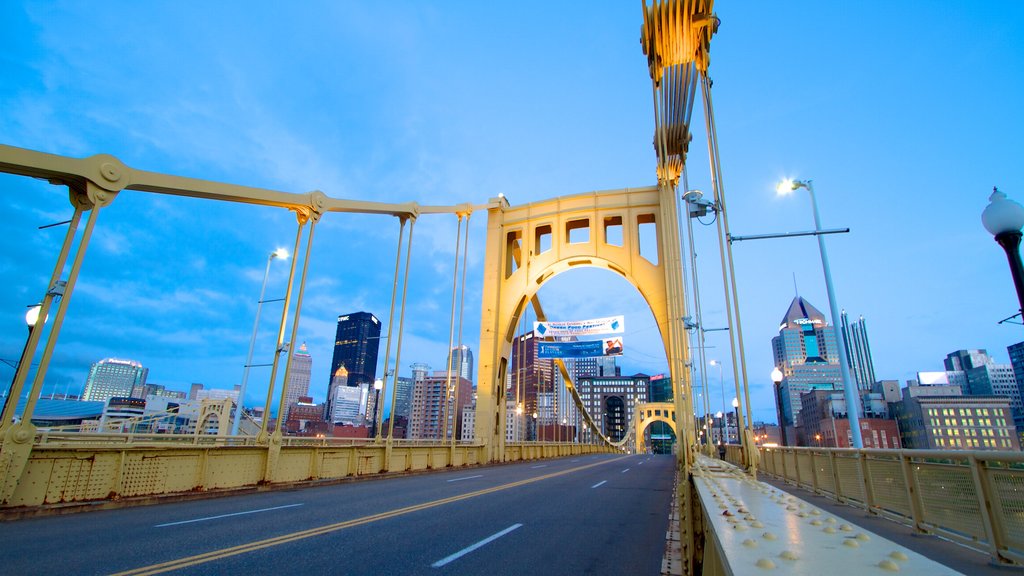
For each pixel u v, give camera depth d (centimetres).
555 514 1129
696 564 516
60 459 1038
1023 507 503
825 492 1206
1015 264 544
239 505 1175
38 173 1150
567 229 3653
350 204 2195
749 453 763
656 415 11912
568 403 8688
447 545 772
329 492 1490
